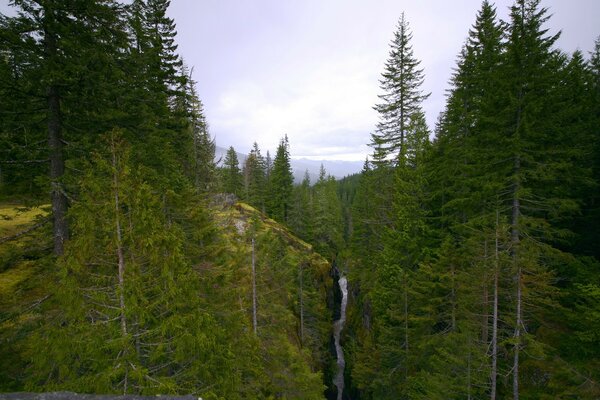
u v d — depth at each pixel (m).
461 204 17.03
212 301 12.23
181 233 10.34
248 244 19.83
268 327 17.55
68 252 6.98
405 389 17.70
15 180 10.59
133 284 6.83
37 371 6.76
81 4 9.27
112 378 6.69
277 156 52.25
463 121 20.02
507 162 14.91
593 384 11.20
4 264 9.74
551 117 13.56
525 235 14.43
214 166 32.22
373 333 23.50
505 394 13.88
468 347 12.65
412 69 22.64
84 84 9.32
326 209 54.25
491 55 18.22
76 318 6.88
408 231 19.58
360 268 29.98
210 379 8.39
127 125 11.74
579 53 24.91
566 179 14.75
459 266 15.69
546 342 14.47
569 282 15.73
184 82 20.23
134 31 13.82
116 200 7.16
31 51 8.75
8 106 8.88
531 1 13.77
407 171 20.27
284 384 14.01
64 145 10.46
